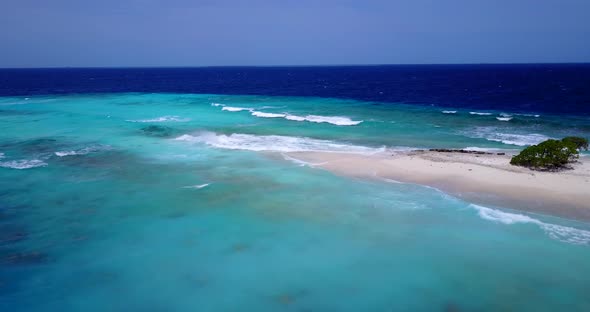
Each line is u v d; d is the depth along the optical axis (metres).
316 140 28.42
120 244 13.81
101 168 21.50
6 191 18.12
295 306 10.90
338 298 11.18
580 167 20.88
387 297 11.20
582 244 13.40
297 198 17.44
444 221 15.15
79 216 15.79
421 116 39.00
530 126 33.56
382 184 18.94
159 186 18.89
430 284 11.68
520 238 13.86
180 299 11.16
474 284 11.62
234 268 12.51
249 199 17.36
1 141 27.19
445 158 22.78
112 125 33.38
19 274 12.12
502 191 17.66
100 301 11.06
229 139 28.39
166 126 33.12
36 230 14.70
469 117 38.25
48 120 35.75
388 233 14.38
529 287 11.42
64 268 12.45
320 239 14.09
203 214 15.98
